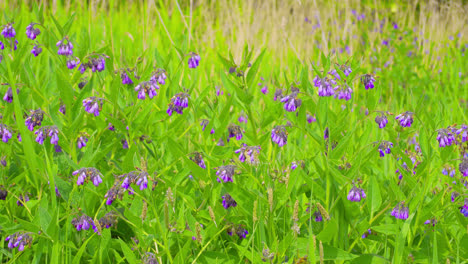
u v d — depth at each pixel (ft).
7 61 10.88
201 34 27.37
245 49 11.41
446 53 29.17
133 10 29.86
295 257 8.98
